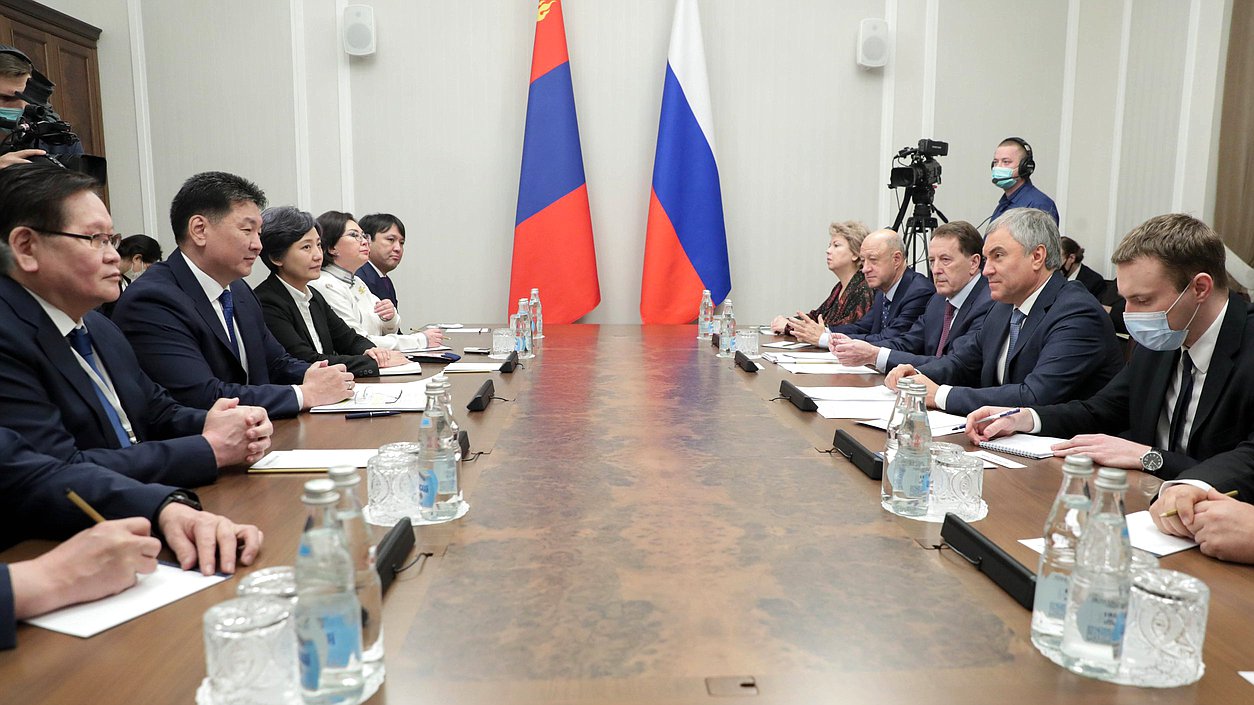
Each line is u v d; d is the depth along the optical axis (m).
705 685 0.87
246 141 5.69
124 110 5.62
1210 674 0.89
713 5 5.76
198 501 1.35
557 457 1.80
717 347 3.78
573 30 5.76
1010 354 2.62
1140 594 0.90
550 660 0.92
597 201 5.89
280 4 5.61
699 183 5.68
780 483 1.61
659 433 2.03
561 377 2.90
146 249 4.25
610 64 5.79
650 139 5.84
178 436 1.93
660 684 0.87
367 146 5.76
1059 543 0.99
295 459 1.75
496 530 1.34
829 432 2.05
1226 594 1.09
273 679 0.82
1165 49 5.28
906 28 5.77
